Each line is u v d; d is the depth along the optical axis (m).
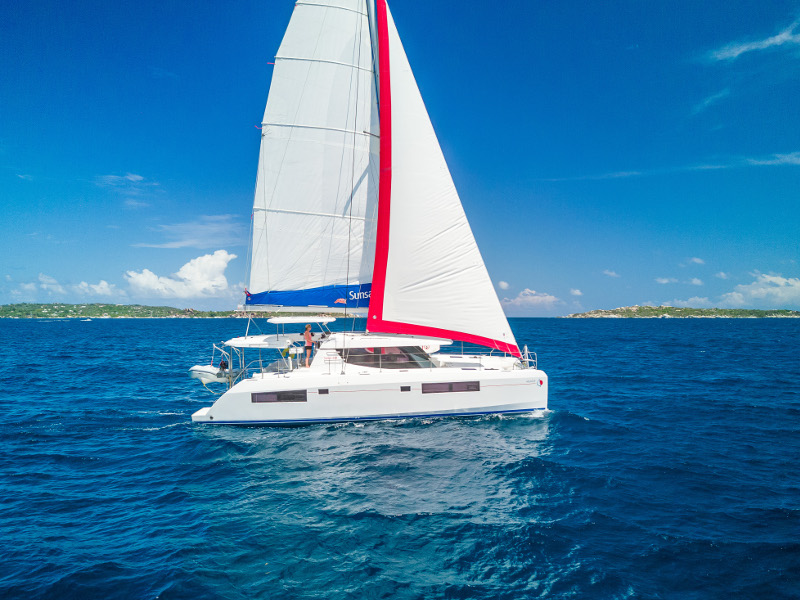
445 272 15.22
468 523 8.71
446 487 10.34
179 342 55.81
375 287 15.18
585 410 17.72
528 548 7.88
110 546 8.02
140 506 9.62
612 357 37.09
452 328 15.27
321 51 15.06
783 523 8.72
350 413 14.45
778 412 17.41
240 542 8.09
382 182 14.95
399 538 8.20
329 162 15.32
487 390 14.97
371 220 15.79
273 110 14.88
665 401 19.48
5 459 12.55
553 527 8.58
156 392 22.11
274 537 8.25
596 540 8.14
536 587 6.84
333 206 15.47
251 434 13.91
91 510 9.46
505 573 7.19
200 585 6.85
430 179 15.13
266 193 15.02
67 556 7.69
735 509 9.33
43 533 8.51
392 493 10.05
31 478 11.20
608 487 10.40
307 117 15.09
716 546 7.92
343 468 11.38
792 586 6.83
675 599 6.54
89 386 23.80
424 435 13.66
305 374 14.64
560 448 12.98
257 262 15.13
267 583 6.92
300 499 9.78
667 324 131.50
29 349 45.72
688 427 15.34
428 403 14.65
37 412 17.89
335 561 7.50
